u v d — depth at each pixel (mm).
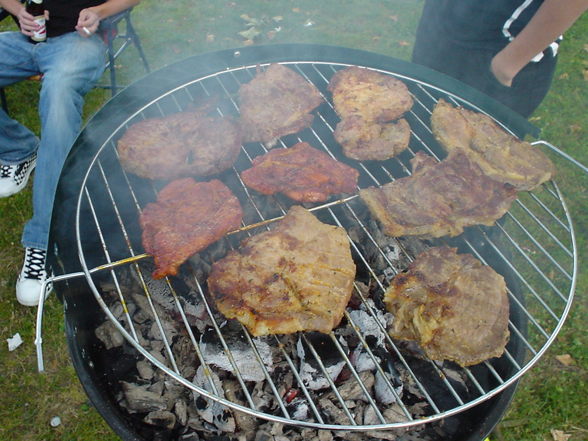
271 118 686
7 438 658
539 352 484
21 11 843
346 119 684
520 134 706
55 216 561
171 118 678
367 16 1389
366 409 561
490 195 603
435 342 494
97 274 646
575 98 1177
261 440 538
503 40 732
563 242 899
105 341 602
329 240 548
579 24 1372
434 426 549
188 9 1379
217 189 595
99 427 672
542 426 692
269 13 1384
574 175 1012
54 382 707
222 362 572
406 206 593
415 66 756
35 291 759
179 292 625
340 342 594
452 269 539
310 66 801
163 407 557
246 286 512
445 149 674
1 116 854
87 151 644
